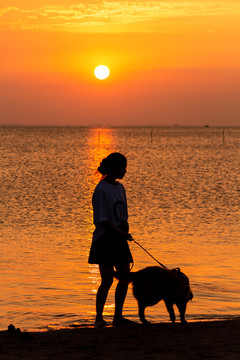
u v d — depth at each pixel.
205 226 32.97
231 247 25.84
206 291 17.12
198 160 117.00
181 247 25.84
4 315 14.12
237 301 15.83
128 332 10.29
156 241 27.58
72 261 22.34
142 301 10.74
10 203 45.25
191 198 49.78
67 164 102.94
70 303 15.55
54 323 13.24
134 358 8.15
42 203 45.47
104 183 11.17
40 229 31.61
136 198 49.59
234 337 9.70
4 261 22.14
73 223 34.28
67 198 49.50
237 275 19.72
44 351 8.75
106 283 11.23
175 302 10.90
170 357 8.20
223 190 57.56
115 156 11.17
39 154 137.88
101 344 9.23
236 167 96.31
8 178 72.31
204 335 9.90
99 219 10.98
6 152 146.25
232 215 38.31
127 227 11.43
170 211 40.44
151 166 97.88
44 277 19.20
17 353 8.62
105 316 13.88
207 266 21.44
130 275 10.71
